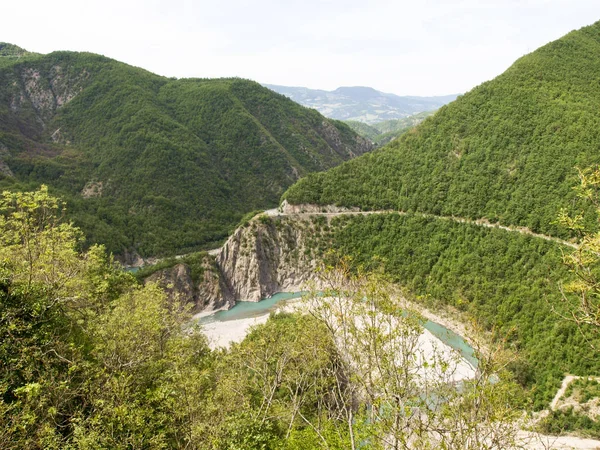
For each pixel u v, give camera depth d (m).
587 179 19.45
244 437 23.31
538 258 68.25
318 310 19.00
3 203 28.19
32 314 22.44
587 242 18.53
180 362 26.25
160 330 31.75
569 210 67.94
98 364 22.92
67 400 19.41
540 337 57.28
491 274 72.38
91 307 33.66
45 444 16.34
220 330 78.19
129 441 19.25
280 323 49.34
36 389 16.44
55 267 28.00
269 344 37.06
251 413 26.80
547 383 50.88
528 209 75.44
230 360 37.78
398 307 17.41
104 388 20.78
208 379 31.45
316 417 29.23
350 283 19.42
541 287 63.78
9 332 20.00
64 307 27.41
